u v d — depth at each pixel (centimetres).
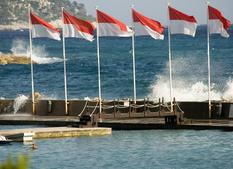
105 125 12150
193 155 9706
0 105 14112
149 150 10094
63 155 9856
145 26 12419
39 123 12769
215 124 11794
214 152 9856
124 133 11575
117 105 12544
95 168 9100
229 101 13025
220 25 12669
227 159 9425
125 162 9388
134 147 10325
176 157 9612
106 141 10831
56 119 12875
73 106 13350
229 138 10825
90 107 12638
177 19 12500
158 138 11025
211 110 12500
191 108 12606
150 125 11969
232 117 12381
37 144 10675
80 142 10788
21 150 10231
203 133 11369
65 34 12731
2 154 9969
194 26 12494
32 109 13775
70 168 9106
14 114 13962
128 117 11931
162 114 11969
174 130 11812
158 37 12462
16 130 11356
